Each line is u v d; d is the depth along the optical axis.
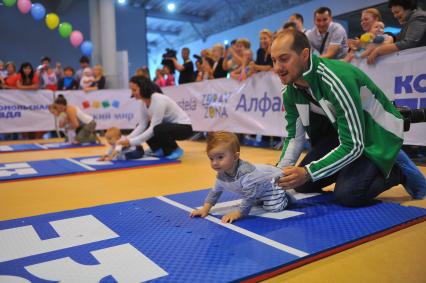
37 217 1.91
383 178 2.03
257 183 1.79
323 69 1.86
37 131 8.04
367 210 1.94
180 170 3.57
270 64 5.14
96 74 9.05
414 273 1.27
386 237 1.62
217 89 5.96
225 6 15.12
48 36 13.36
